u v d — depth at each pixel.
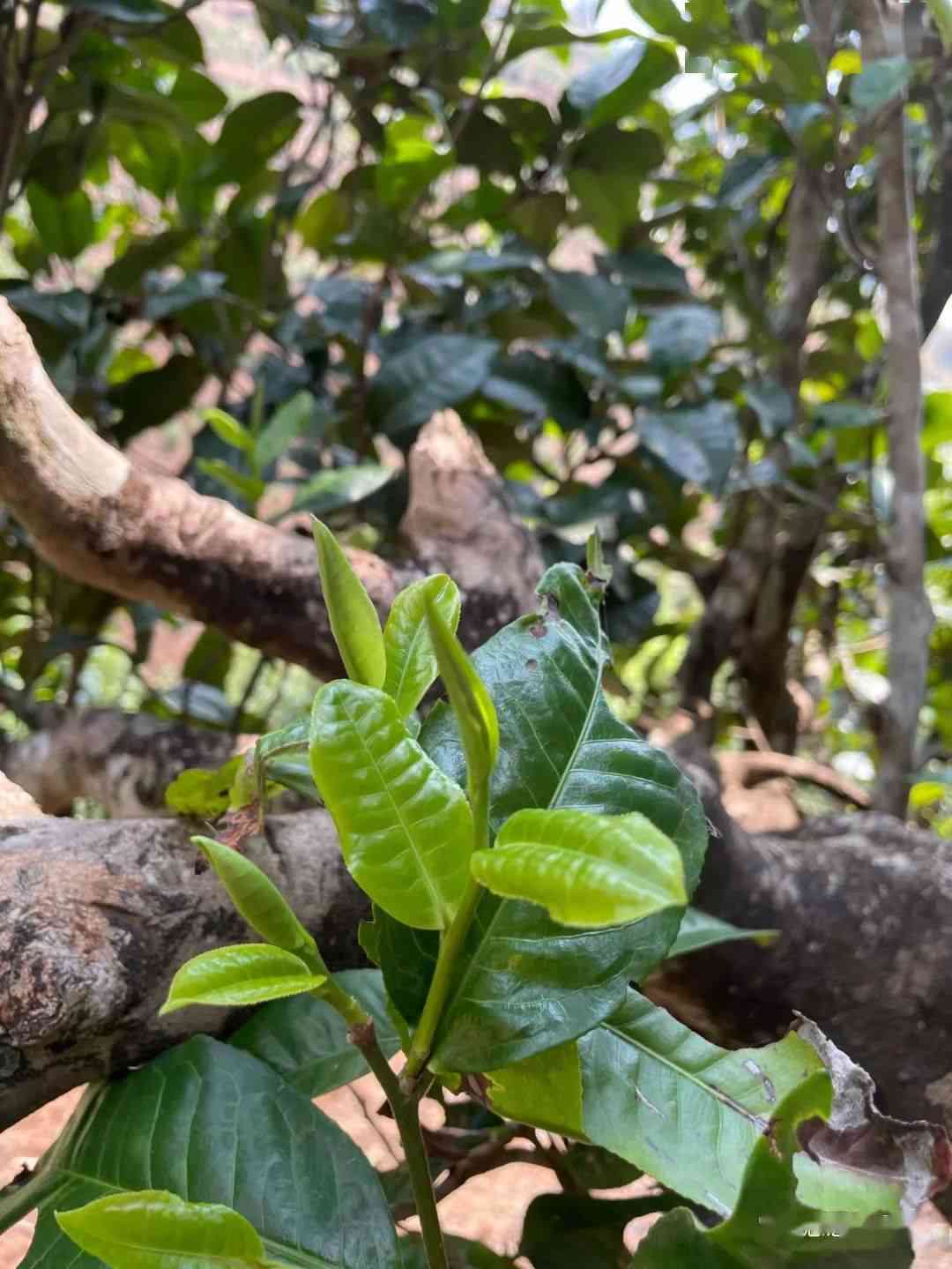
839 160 0.73
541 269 0.84
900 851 0.50
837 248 1.03
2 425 0.47
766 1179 0.26
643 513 1.03
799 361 1.00
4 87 0.79
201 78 0.88
